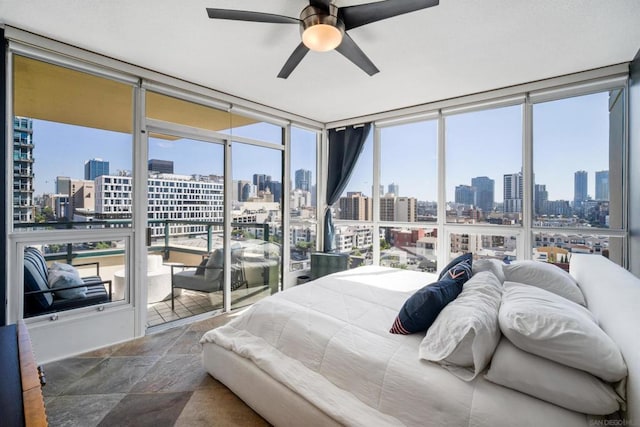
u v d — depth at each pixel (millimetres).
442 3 1874
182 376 2139
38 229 2326
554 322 1072
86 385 2020
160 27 2152
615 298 1255
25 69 2271
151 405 1824
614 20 2021
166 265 3096
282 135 4238
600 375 989
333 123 4648
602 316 1306
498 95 3242
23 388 962
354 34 2225
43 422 812
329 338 1566
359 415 1264
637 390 850
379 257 4348
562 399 1003
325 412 1332
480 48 2416
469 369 1202
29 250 2291
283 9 1955
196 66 2756
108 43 2365
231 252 3588
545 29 2143
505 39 2279
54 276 2400
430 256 3883
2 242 2141
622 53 2467
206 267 3389
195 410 1782
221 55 2555
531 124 3154
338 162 4676
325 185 4828
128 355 2434
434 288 1531
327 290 2293
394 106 3871
